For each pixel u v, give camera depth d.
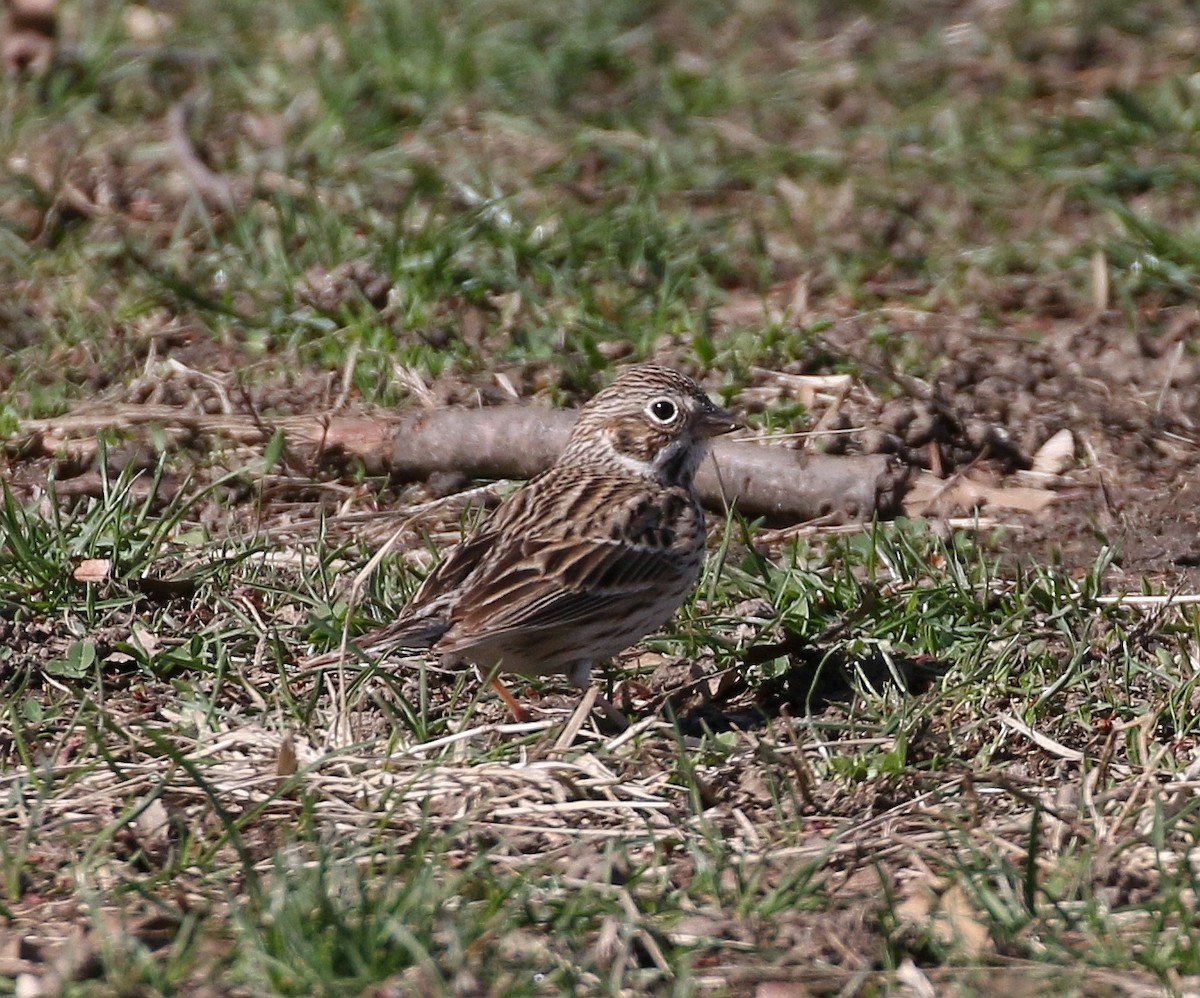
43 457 13.38
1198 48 20.50
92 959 7.56
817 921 8.01
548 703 10.69
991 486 13.18
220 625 11.02
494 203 16.11
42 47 18.78
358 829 8.86
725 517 12.91
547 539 10.38
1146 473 13.33
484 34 20.00
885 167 17.94
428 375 14.23
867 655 10.88
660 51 20.08
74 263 15.68
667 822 9.05
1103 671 10.57
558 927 7.80
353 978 7.32
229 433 13.55
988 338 15.01
